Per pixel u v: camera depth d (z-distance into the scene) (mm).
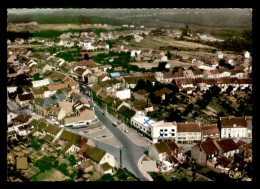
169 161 78938
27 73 152250
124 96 123688
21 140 89312
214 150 79250
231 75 147125
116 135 94438
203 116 105812
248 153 79375
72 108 108938
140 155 82312
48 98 114562
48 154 81688
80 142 83500
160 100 119750
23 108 118062
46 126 92438
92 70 155625
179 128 90000
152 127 88625
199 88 134250
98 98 120812
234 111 108125
